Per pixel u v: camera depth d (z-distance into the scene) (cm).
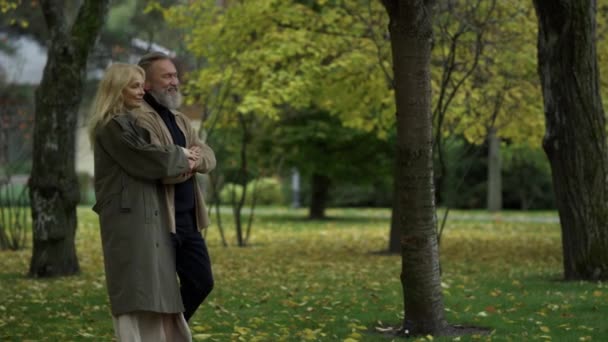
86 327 789
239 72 1567
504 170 3903
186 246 581
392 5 690
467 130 1572
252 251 1711
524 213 3569
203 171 584
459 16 1248
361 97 1595
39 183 1215
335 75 1548
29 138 2000
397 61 697
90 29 1210
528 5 1394
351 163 2678
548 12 1065
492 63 1434
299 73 1561
